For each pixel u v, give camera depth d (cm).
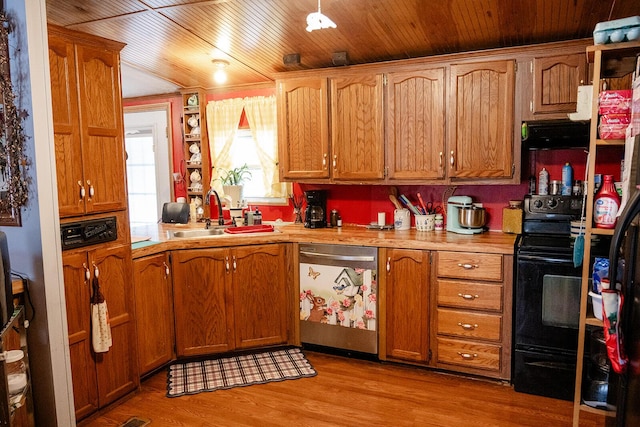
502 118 291
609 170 297
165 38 313
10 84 197
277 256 325
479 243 276
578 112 208
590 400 202
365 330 306
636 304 123
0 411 153
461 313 281
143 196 472
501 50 286
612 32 177
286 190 396
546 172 306
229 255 313
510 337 271
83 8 270
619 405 134
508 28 280
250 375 293
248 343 322
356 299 306
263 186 414
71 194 223
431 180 314
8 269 170
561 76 275
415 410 249
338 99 333
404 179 321
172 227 383
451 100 302
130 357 264
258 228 355
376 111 323
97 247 239
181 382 284
